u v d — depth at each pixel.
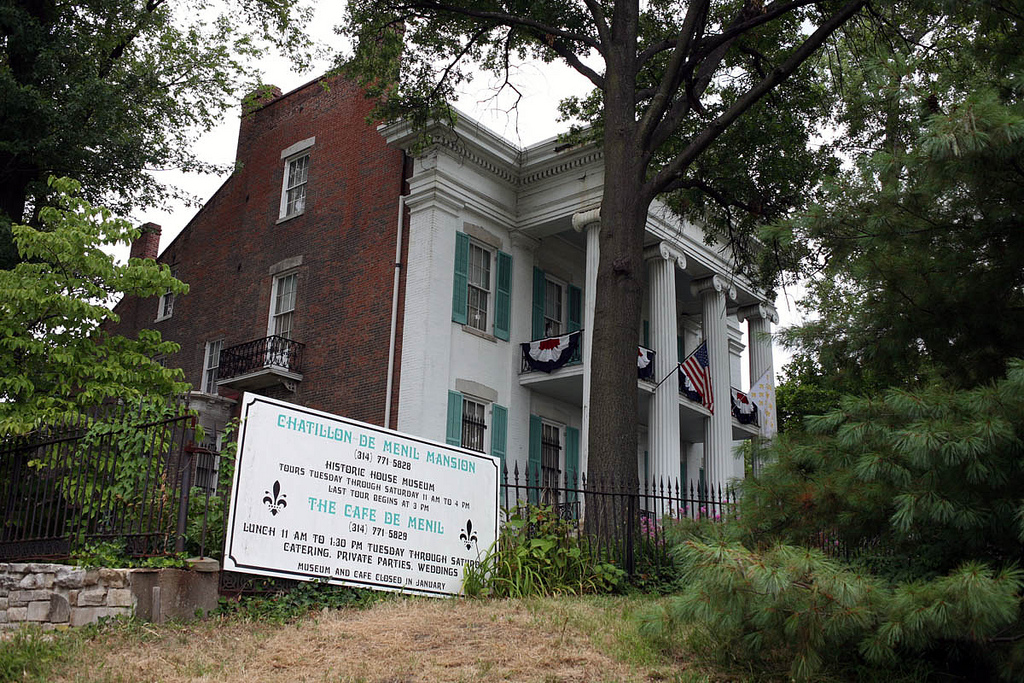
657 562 11.71
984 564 5.69
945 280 7.97
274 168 26.25
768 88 15.10
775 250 15.94
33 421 11.01
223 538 8.70
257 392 23.61
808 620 5.73
